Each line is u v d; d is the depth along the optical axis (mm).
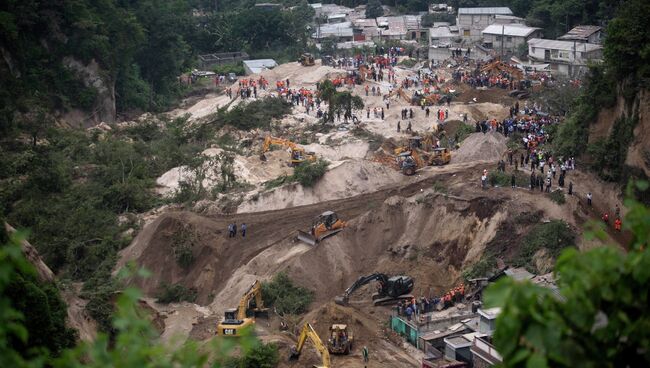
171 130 110625
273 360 51688
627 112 72188
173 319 63094
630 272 12406
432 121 104625
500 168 74000
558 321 11727
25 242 53469
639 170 68750
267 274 66438
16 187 84375
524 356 11648
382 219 70000
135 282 68875
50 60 120688
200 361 12648
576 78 115375
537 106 105500
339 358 53594
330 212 70562
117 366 11766
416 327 54875
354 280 65375
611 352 12094
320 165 82188
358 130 101625
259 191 81125
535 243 62656
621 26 73750
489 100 113688
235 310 57156
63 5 122250
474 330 52781
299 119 110312
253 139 103438
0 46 111688
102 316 57469
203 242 71500
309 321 58750
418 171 83812
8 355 12086
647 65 71250
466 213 66938
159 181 90500
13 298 42094
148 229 73750
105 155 95938
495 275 60844
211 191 84125
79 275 71438
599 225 13297
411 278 62781
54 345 44562
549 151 79750
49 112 111438
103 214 80438
